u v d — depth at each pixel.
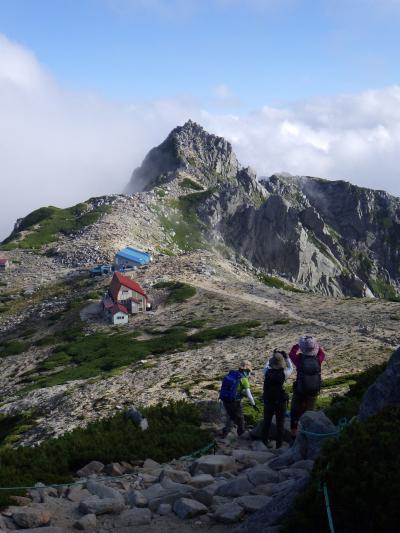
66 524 10.23
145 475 13.65
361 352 43.47
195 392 34.62
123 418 18.67
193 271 112.12
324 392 26.09
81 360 64.12
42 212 195.75
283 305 84.88
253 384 33.69
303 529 7.87
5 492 11.57
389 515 7.08
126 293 85.94
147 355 60.66
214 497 11.10
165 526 10.02
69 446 15.86
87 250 146.00
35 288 118.31
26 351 76.25
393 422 8.49
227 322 73.56
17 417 40.44
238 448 16.58
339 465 8.00
